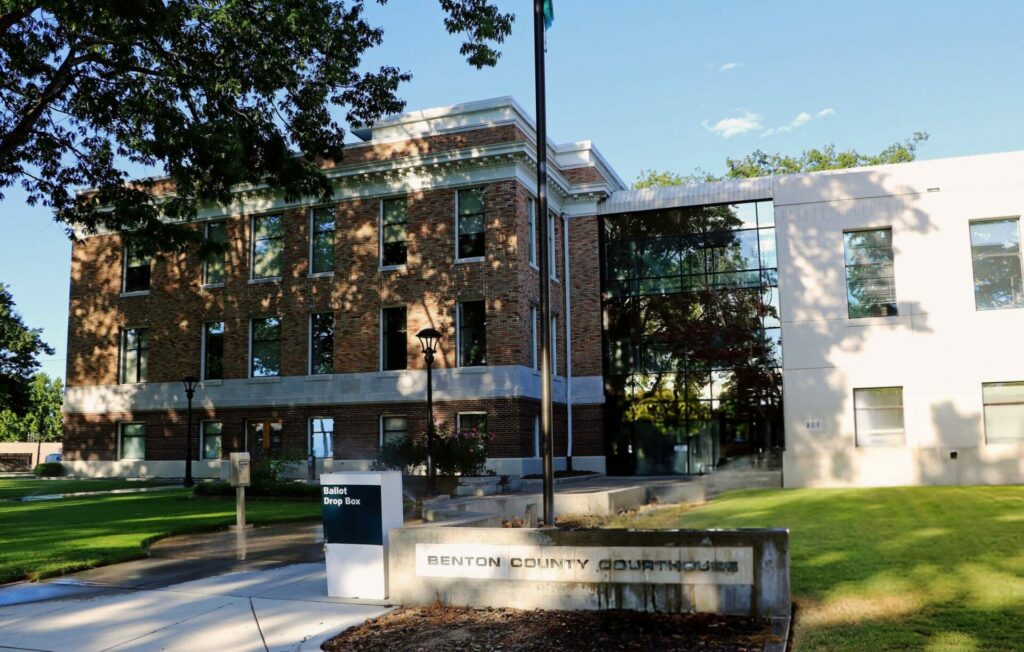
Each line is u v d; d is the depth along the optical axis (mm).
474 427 31453
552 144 36375
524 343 31625
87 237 39719
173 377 37062
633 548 7926
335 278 34156
